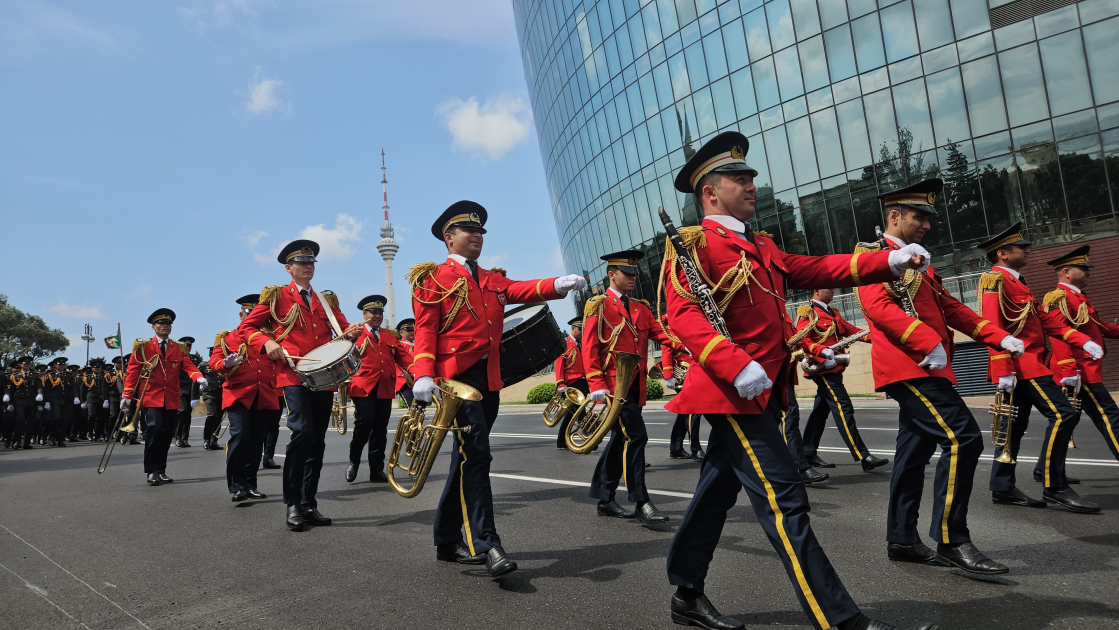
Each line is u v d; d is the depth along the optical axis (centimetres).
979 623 329
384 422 863
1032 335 579
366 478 888
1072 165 2164
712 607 339
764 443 317
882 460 754
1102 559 421
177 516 669
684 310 324
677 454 952
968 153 2325
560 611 366
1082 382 649
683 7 2919
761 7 2684
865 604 360
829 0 2533
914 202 451
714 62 2836
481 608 374
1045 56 2194
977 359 1867
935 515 416
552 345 613
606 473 591
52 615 392
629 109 3241
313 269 693
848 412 758
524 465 933
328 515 648
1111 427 636
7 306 6544
